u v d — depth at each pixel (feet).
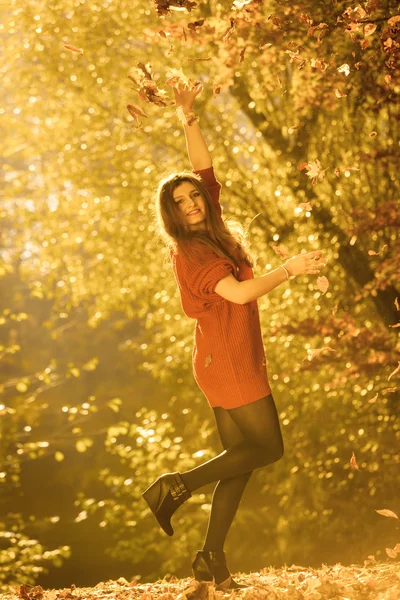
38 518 53.98
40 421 47.50
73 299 37.22
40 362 55.62
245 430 10.71
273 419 10.73
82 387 57.11
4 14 33.22
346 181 27.35
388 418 30.45
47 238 35.81
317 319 26.50
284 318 31.58
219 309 10.60
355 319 28.27
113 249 35.04
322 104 20.38
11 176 36.42
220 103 31.63
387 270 22.76
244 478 11.07
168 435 42.91
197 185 10.93
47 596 12.52
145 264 34.76
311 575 12.90
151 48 29.89
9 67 34.14
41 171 35.06
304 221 29.32
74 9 30.83
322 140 26.94
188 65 29.55
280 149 29.12
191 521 39.17
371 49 18.54
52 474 55.52
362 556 33.32
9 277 53.52
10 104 35.27
